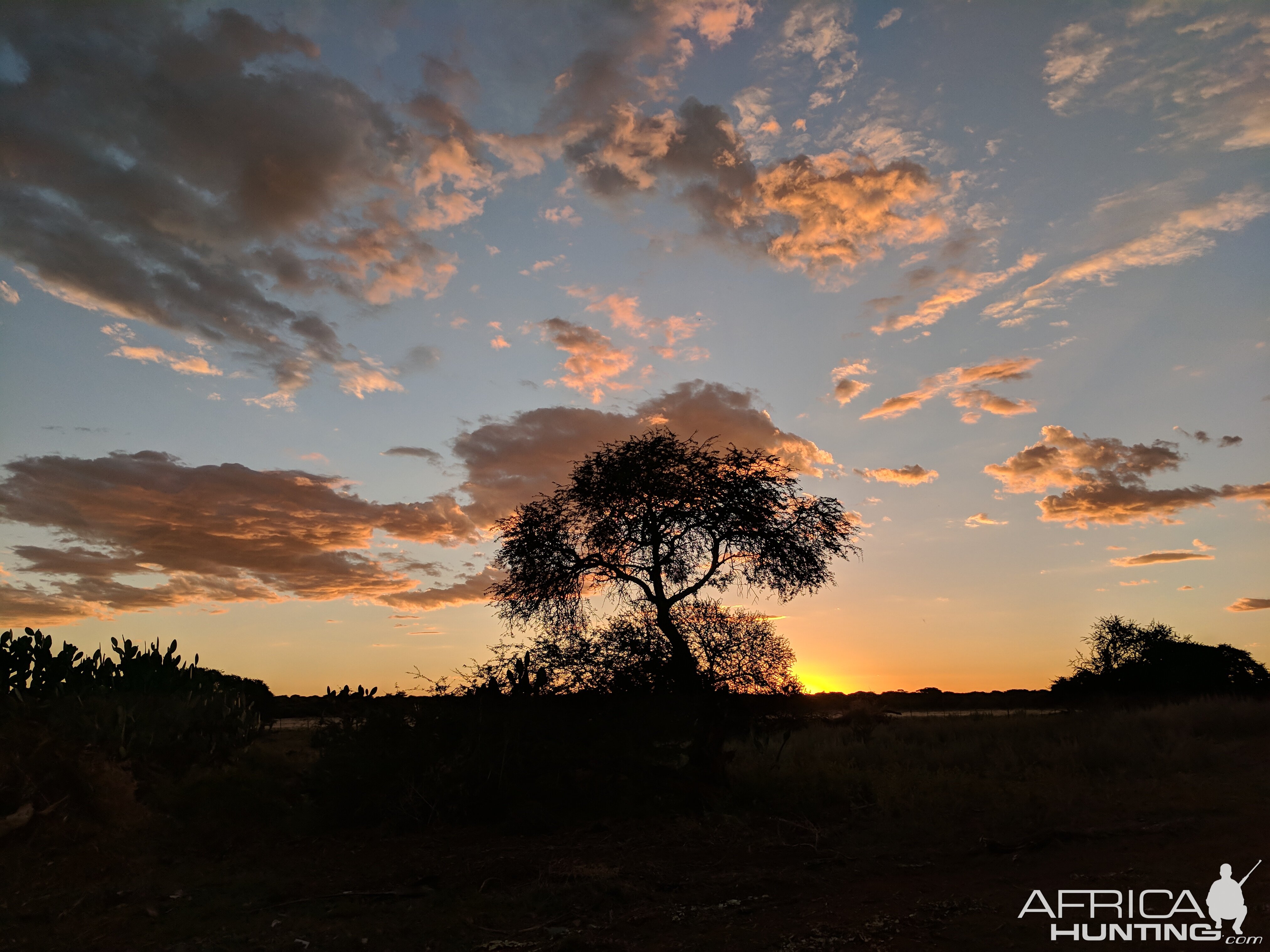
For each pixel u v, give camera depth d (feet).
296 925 24.98
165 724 49.70
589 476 62.59
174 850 36.09
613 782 47.70
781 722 65.72
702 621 61.00
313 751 58.29
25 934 24.18
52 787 36.99
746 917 25.25
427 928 24.68
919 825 39.88
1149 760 59.31
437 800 43.65
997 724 96.89
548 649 58.08
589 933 23.89
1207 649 131.13
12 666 48.78
